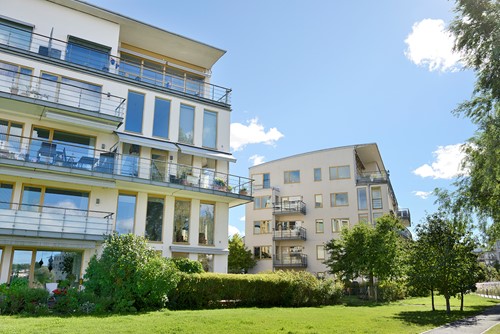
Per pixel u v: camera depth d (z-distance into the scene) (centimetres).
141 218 2319
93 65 2359
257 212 4666
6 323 1079
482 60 1484
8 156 1952
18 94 1998
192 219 2489
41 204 2073
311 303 2250
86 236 1992
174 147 2433
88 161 2147
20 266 1930
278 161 4878
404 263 1989
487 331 1216
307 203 4588
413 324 1378
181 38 2661
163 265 1638
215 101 2761
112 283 1541
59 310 1376
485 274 1930
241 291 1953
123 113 2334
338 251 3266
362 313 1745
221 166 2691
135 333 1017
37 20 2239
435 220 1916
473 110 1705
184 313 1500
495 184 1764
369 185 4378
